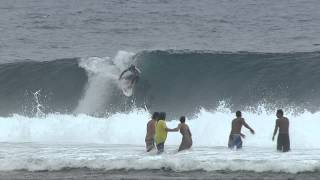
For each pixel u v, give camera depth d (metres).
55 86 115.62
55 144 82.31
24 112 112.50
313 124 85.62
